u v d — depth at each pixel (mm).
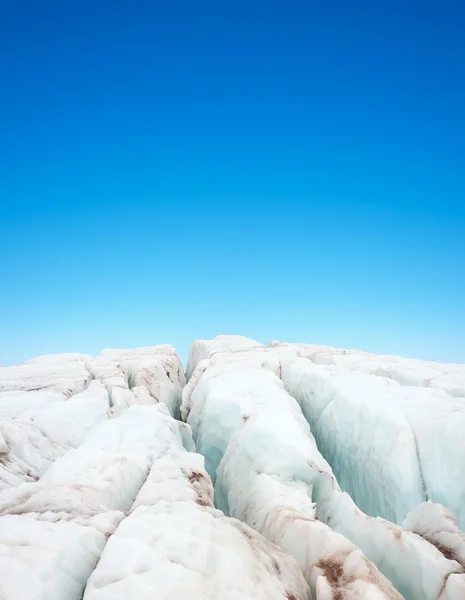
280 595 4449
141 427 10188
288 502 7645
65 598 4242
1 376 17281
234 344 27078
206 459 13039
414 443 9898
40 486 6738
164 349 28734
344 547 5535
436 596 5000
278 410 11320
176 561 4508
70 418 12172
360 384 13641
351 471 11219
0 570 4227
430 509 6707
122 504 6734
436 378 14297
